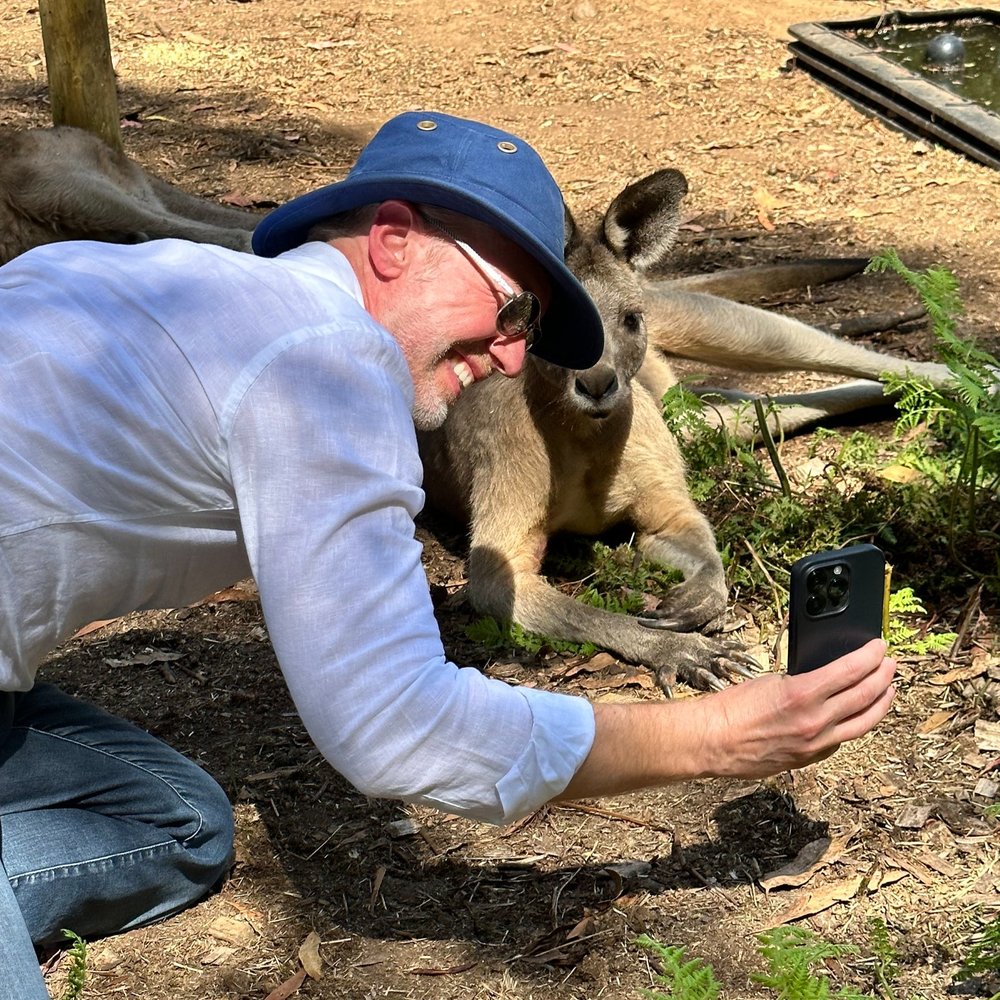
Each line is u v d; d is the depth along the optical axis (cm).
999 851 164
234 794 181
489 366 132
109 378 114
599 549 250
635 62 493
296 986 150
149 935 158
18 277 122
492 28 532
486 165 123
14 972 121
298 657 113
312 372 113
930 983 146
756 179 407
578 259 244
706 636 213
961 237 361
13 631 120
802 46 481
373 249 124
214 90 492
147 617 226
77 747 149
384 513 114
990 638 205
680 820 173
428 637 116
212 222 351
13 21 560
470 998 147
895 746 184
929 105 413
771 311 329
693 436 264
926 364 281
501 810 121
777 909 158
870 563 131
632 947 153
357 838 172
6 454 113
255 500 112
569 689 206
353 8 560
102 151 327
